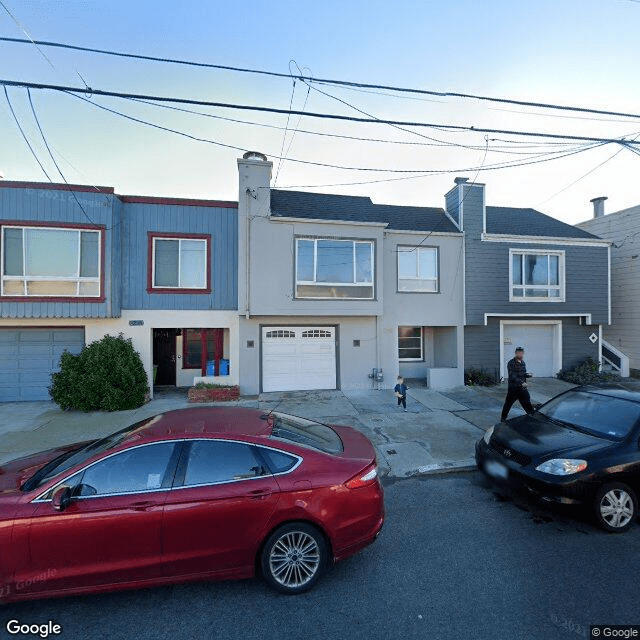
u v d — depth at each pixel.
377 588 2.89
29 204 8.88
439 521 3.93
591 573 3.05
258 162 10.00
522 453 4.21
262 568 2.84
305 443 3.32
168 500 2.73
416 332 13.09
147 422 3.52
